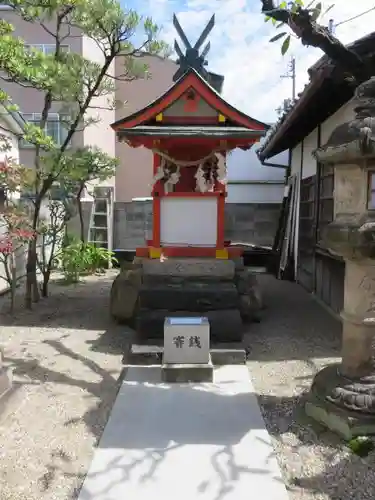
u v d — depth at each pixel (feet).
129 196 53.67
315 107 24.94
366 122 10.62
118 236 43.93
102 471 10.18
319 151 11.99
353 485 9.80
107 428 12.05
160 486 9.71
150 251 21.47
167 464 10.49
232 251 22.26
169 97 20.04
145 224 43.57
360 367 12.05
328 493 9.57
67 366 16.78
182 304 19.53
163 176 21.52
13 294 24.22
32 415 12.87
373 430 11.29
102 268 39.11
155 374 15.81
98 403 13.71
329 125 26.45
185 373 15.14
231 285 20.17
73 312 24.88
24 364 16.89
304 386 14.90
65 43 42.86
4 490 9.58
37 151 25.38
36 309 25.50
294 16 11.24
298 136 34.47
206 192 21.48
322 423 12.20
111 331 21.33
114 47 24.31
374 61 12.54
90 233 42.32
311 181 31.22
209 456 10.82
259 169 46.75
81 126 36.76
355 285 12.02
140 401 13.69
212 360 16.90
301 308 26.07
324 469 10.38
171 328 15.38
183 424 12.33
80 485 9.78
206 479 9.96
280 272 37.96
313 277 30.12
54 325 22.31
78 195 33.17
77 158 25.62
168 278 20.26
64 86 23.30
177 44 22.49
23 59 19.85
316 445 11.33
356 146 10.48
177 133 19.69
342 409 11.67
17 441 11.48
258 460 10.68
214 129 19.89
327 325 22.39
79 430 12.07
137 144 21.39
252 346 19.16
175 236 21.74
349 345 12.29
